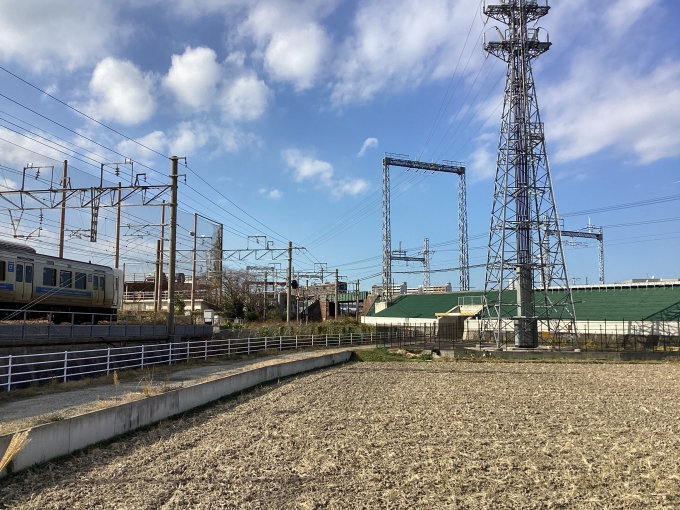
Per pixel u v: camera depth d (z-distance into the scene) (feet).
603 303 196.34
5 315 93.20
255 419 62.95
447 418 64.69
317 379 106.01
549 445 50.75
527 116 154.10
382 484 38.11
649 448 49.80
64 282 104.47
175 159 95.45
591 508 33.83
